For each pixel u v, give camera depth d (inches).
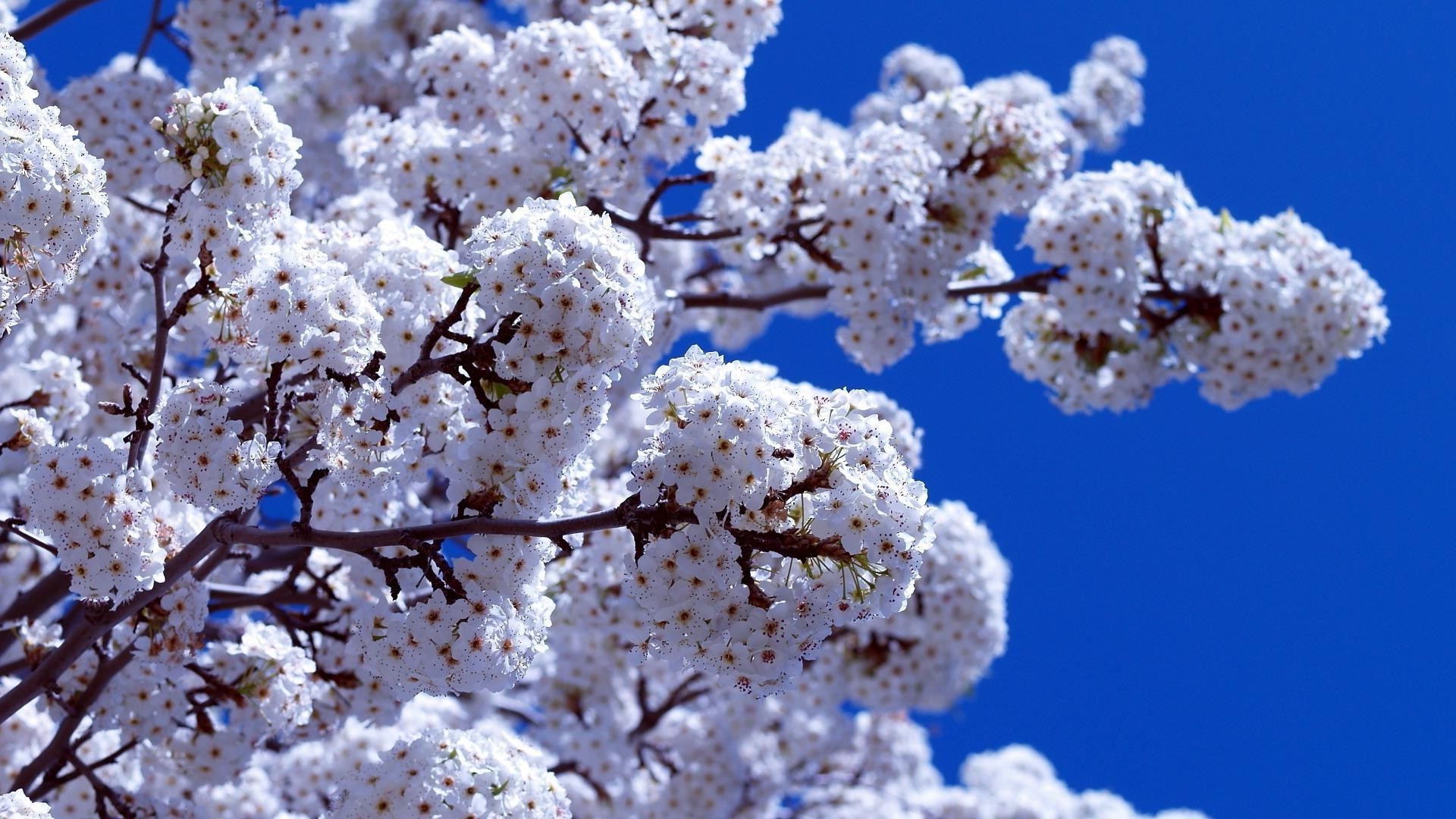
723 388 178.9
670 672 525.7
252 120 213.6
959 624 461.7
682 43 389.1
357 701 289.0
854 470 176.6
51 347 374.0
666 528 182.4
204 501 201.6
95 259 333.4
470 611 200.7
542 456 199.3
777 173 394.6
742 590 177.5
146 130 362.3
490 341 198.7
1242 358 459.8
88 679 263.9
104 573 201.9
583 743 461.7
